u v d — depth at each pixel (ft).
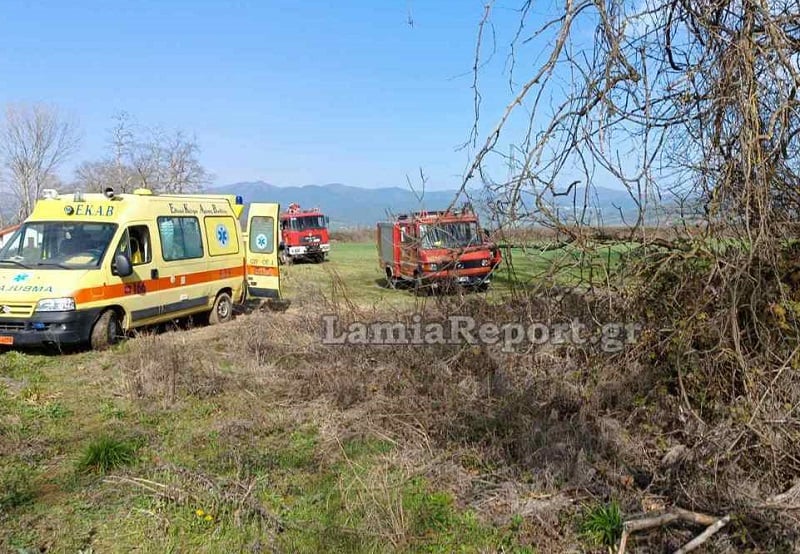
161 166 139.85
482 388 20.44
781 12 11.44
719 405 14.65
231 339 30.58
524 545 12.46
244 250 41.91
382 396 20.62
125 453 16.87
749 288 13.25
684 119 11.44
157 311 33.42
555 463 15.30
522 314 21.20
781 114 10.62
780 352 13.70
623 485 14.43
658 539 12.23
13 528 13.24
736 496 12.32
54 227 31.81
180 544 12.61
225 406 21.30
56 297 28.43
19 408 21.08
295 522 13.37
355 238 158.92
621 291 17.20
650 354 17.63
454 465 15.93
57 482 15.49
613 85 10.37
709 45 10.97
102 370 26.16
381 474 15.26
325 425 19.07
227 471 16.08
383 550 12.35
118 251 31.12
